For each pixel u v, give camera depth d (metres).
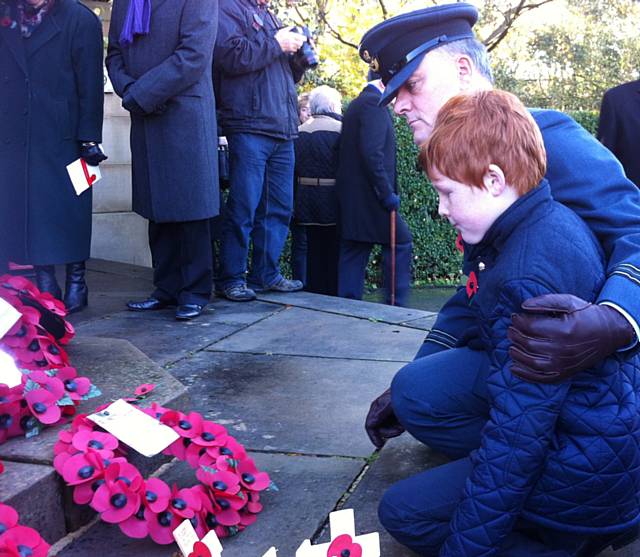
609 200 1.89
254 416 3.02
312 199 6.07
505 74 15.66
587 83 16.17
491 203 1.77
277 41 4.84
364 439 2.79
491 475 1.70
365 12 11.05
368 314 4.70
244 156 4.93
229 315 4.70
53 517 2.11
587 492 1.74
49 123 4.34
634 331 1.67
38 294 2.92
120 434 2.18
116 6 4.45
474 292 2.12
